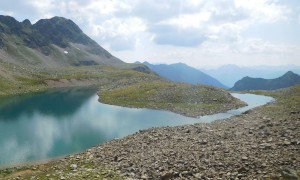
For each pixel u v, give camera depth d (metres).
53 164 39.41
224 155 30.91
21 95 128.75
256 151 30.58
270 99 110.50
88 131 60.97
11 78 161.25
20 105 97.81
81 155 41.91
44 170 35.72
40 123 68.44
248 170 25.97
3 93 130.38
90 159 38.19
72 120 72.19
